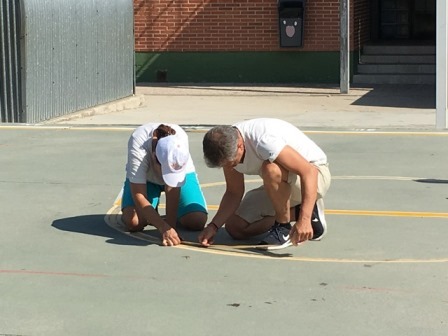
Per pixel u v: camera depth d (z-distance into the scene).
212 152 5.84
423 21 21.08
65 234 6.88
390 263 6.09
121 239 6.73
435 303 5.27
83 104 14.87
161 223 6.55
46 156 10.32
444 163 9.82
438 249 6.45
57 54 13.89
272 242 6.45
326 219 7.35
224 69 19.97
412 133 12.00
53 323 5.00
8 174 9.23
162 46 20.11
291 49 19.53
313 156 6.29
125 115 14.97
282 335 4.79
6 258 6.24
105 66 15.66
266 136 5.96
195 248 6.47
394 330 4.85
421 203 7.93
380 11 21.22
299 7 19.06
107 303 5.31
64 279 5.76
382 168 9.58
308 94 17.84
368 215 7.49
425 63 19.41
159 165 6.45
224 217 6.48
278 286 5.60
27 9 12.84
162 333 4.84
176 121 14.18
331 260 6.16
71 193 8.35
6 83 13.02
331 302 5.30
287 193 6.20
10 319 5.06
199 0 19.78
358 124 13.58
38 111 13.41
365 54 20.00
